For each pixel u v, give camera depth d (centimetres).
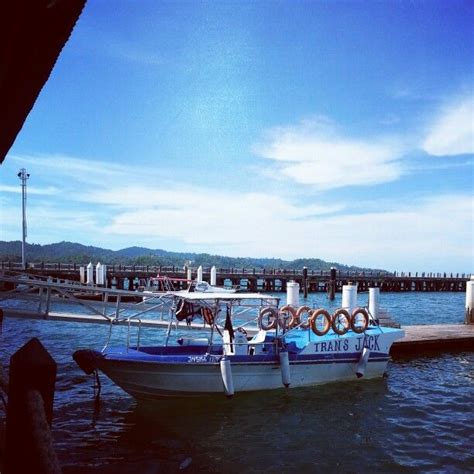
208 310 1443
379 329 1689
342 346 1545
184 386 1305
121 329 2573
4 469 331
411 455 1009
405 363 1897
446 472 929
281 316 1515
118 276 5050
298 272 6153
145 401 1309
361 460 980
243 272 6025
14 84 443
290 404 1338
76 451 989
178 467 920
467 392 1495
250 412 1267
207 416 1234
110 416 1213
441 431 1151
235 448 1034
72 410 1250
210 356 1344
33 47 391
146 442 1052
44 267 5184
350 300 2222
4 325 2647
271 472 922
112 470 879
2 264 5250
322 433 1131
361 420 1223
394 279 6712
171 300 1616
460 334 2247
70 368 1670
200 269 3997
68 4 350
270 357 1413
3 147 607
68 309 3138
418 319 3753
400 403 1370
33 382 326
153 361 1258
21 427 321
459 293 7188
